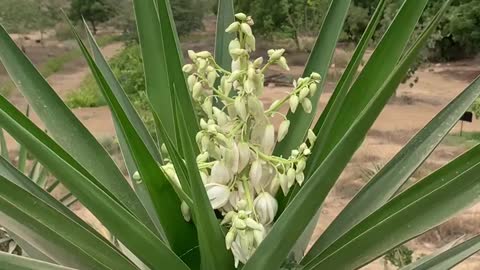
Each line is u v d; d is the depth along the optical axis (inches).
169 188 27.4
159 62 31.3
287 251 24.5
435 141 29.4
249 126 26.6
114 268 25.0
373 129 221.9
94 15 388.2
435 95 269.3
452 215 22.7
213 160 28.0
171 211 27.9
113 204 24.2
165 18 25.4
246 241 24.9
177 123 23.5
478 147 23.8
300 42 337.4
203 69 26.7
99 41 376.2
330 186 23.1
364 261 24.2
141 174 26.8
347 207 30.6
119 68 293.4
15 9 391.5
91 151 31.4
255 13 340.5
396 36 26.8
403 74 21.6
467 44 296.7
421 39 21.7
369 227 25.7
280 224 23.8
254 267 24.7
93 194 23.8
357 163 179.0
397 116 240.2
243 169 26.7
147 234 24.8
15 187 22.7
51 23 390.6
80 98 285.6
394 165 30.4
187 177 26.0
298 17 339.0
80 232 24.0
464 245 26.6
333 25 31.8
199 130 27.3
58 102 31.1
